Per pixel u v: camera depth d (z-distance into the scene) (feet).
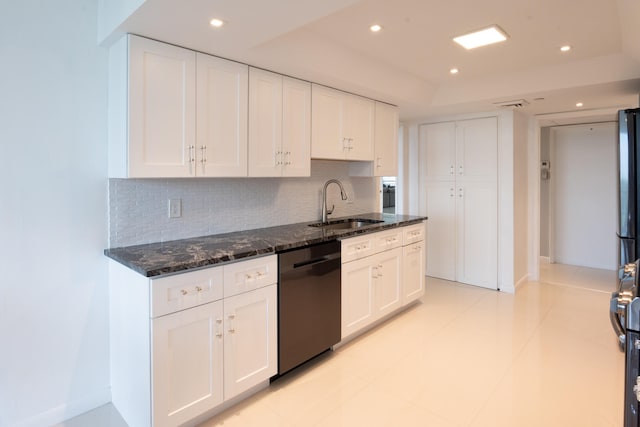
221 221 8.96
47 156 6.49
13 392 6.31
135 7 5.58
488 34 8.27
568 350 9.32
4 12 6.01
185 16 5.80
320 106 9.85
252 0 5.33
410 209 16.63
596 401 7.19
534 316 11.62
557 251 18.97
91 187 6.98
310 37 8.11
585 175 17.95
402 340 9.94
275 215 10.25
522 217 14.98
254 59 7.78
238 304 6.84
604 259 17.62
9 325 6.24
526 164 15.34
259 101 8.34
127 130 6.39
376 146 11.85
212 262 6.36
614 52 9.43
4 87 6.05
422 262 12.43
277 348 7.60
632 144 9.35
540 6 7.02
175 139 6.95
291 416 6.83
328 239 8.66
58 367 6.73
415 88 11.75
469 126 14.74
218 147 7.59
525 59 9.90
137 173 6.49
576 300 13.12
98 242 7.08
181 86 7.00
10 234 6.20
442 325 10.93
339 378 8.09
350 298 9.45
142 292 5.88
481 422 6.62
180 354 6.07
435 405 7.13
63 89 6.61
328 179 11.84
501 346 9.57
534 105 13.04
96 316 7.11
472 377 8.09
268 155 8.57
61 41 6.55
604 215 17.53
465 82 11.96
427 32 8.16
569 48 9.14
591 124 16.85
